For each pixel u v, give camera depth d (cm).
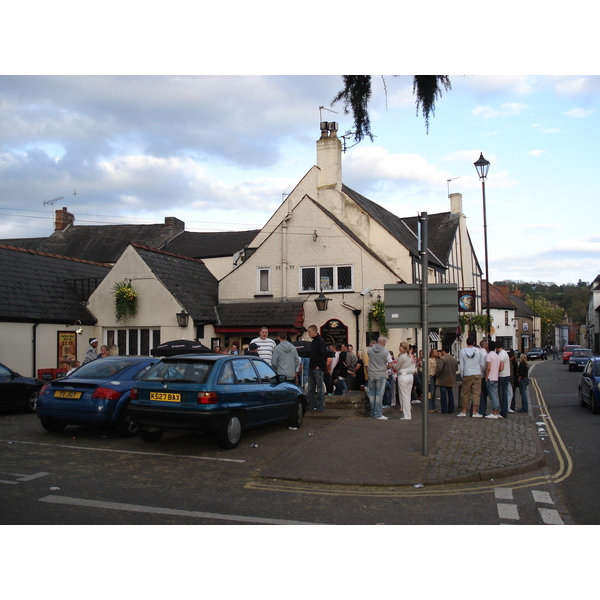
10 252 1986
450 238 3120
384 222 2480
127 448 895
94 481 693
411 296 865
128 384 997
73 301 1995
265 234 2464
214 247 3462
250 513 583
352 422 1093
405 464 791
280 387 1031
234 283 2194
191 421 834
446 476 736
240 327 2033
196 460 816
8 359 1667
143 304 1948
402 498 655
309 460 795
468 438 980
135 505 598
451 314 852
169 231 3681
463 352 1327
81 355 1936
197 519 558
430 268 2594
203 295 2142
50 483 679
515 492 686
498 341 1309
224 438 857
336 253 2094
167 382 863
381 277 2036
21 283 1855
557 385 2542
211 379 859
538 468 819
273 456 841
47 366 1797
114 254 3550
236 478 723
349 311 2041
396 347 1989
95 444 927
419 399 1698
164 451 874
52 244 3816
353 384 1653
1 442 941
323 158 2411
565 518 584
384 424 1079
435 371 1534
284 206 2455
